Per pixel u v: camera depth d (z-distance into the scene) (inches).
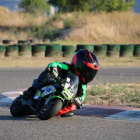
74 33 5000.0
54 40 4995.1
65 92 803.4
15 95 1274.6
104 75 1977.1
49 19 5915.4
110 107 1038.4
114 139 697.0
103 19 5649.6
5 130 759.7
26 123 832.9
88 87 1460.4
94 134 733.3
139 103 1123.3
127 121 867.4
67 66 855.7
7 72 2068.2
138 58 3166.8
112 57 3225.9
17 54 3078.2
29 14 6481.3
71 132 747.4
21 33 5295.3
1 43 4431.6
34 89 876.6
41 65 2471.7
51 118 894.4
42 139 685.9
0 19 5959.6
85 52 845.8
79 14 5797.2
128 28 5433.1
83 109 1015.0
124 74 2044.8
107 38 5022.1
